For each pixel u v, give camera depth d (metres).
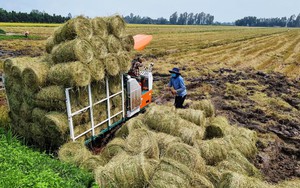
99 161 5.62
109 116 7.30
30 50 25.41
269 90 14.08
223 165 5.50
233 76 17.28
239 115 10.45
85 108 6.41
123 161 4.86
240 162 5.62
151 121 6.84
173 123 6.61
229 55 25.64
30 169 4.61
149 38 11.05
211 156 5.83
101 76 6.56
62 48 6.18
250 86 14.79
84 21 6.30
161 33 62.62
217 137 7.14
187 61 22.48
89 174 4.93
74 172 4.97
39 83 6.11
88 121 6.68
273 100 12.07
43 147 6.75
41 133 6.49
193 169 4.87
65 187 4.20
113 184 4.59
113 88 7.31
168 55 25.89
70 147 5.87
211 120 8.00
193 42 38.75
